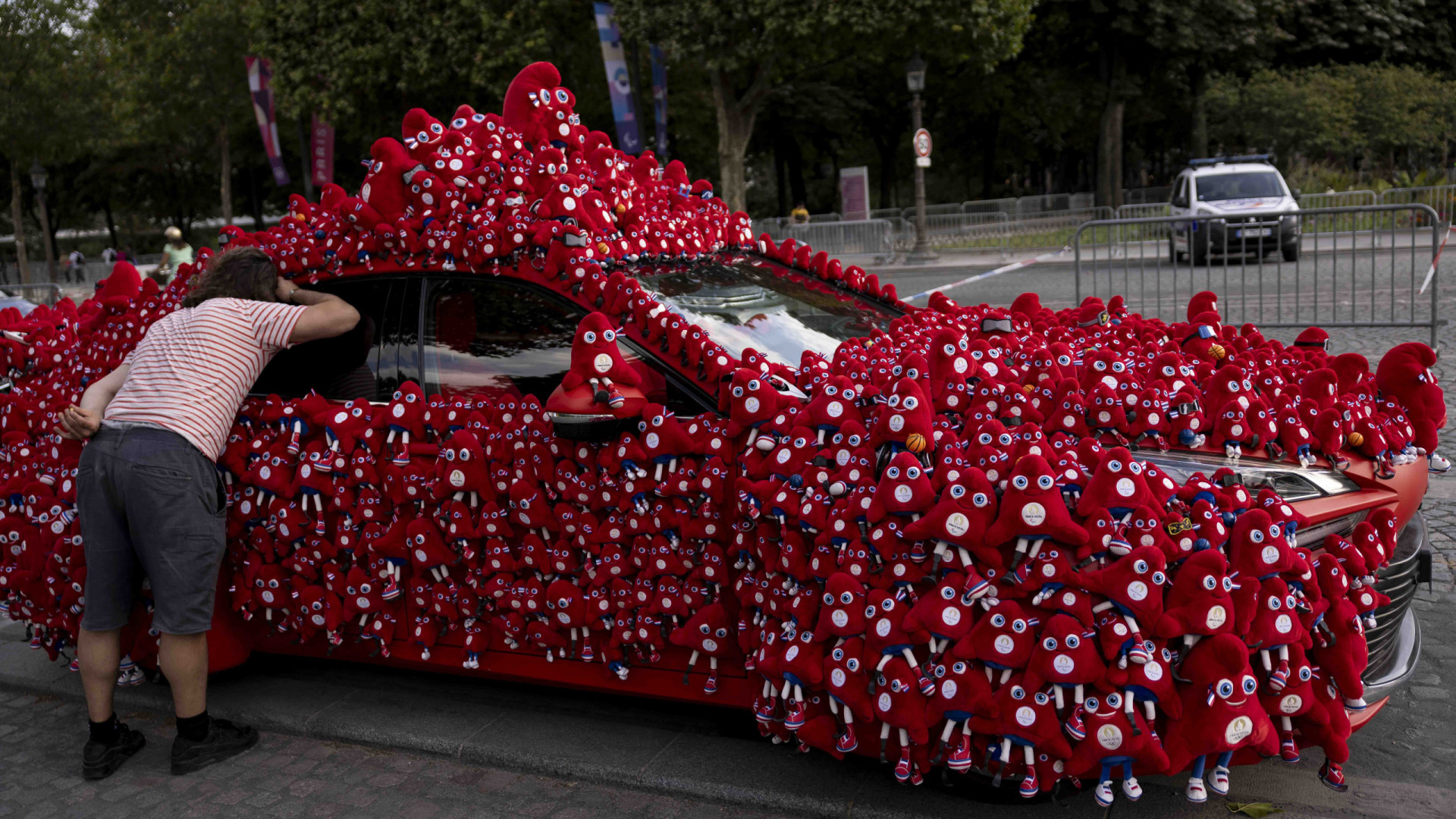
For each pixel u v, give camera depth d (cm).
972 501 241
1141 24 3334
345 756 365
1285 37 3412
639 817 312
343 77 2598
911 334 351
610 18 2350
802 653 273
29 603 405
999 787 284
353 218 358
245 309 350
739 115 2533
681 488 296
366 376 356
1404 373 313
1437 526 507
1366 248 877
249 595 368
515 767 346
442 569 337
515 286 341
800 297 400
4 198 5781
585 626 321
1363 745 326
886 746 272
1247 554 239
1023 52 3891
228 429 348
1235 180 1966
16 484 400
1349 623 255
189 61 3494
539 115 369
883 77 4056
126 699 418
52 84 3469
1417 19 3531
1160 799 297
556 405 290
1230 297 930
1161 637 236
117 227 7281
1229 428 278
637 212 379
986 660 246
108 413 344
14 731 407
